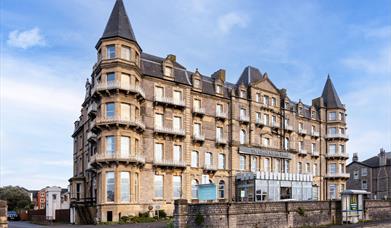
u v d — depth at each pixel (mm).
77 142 66875
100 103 46094
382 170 91938
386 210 49969
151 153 49500
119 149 44688
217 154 58031
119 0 48219
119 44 45906
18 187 118625
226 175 58531
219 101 59312
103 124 44844
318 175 76688
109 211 44156
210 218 30281
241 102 62062
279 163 66750
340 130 80000
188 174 53094
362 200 45812
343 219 42625
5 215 19219
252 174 55812
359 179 96438
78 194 58438
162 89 51844
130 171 45219
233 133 59781
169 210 49938
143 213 45719
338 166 78562
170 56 56656
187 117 53875
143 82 49812
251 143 61875
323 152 78562
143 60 51000
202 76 59062
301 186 61781
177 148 52844
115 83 44938
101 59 46344
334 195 77875
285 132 68875
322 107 79812
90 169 50938
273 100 67812
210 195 36219
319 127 78875
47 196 56031
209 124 57562
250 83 64062
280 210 35969
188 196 52594
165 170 50594
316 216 39969
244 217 32438
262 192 55688
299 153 71562
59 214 55906
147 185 48438
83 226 39156
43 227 40719
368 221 45469
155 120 50719
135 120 46094
